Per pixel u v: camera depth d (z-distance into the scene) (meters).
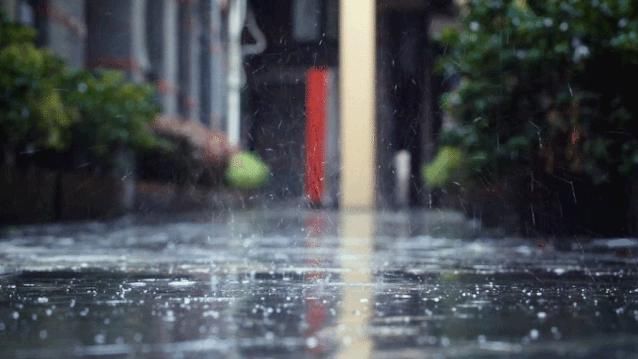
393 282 8.38
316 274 9.45
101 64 47.91
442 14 47.88
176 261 11.84
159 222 33.72
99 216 36.12
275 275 9.29
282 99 51.78
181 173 51.22
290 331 4.91
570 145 18.23
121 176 40.03
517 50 19.06
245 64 53.41
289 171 49.88
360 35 52.50
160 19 54.84
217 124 72.19
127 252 14.12
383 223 30.33
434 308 6.09
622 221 17.48
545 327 5.07
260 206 57.16
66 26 42.16
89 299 6.72
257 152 56.84
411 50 44.66
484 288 7.71
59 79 28.23
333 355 4.12
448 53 21.00
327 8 52.56
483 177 21.47
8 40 24.91
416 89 42.81
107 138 35.97
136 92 37.12
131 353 4.20
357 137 53.59
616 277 9.14
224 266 10.79
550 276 9.27
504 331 4.90
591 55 17.41
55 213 30.77
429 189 44.31
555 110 18.42
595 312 5.85
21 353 4.21
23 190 26.92
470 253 13.65
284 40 52.62
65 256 13.04
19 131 25.12
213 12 70.56
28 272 9.83
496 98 19.34
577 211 18.02
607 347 4.31
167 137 48.16
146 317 5.56
